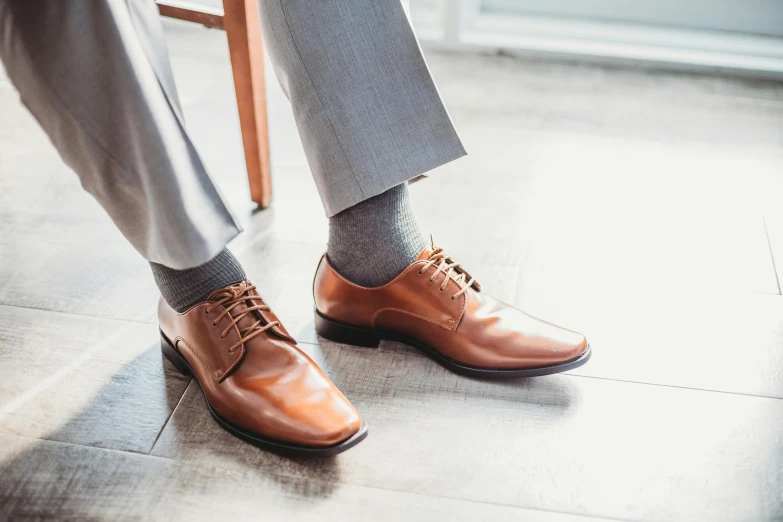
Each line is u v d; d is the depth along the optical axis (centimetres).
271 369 88
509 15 185
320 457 86
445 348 97
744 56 174
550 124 156
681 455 87
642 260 119
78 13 67
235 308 89
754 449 88
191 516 80
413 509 81
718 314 108
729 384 97
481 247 122
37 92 71
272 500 82
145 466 85
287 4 84
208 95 163
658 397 95
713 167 143
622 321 107
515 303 110
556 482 84
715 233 125
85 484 83
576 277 116
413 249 97
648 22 181
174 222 75
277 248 121
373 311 99
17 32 68
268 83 169
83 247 121
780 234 125
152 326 106
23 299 110
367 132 89
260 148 123
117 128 72
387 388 96
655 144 150
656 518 80
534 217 129
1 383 96
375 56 87
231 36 112
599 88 169
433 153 92
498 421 92
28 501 81
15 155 144
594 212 131
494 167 142
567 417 92
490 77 173
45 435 89
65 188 135
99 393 95
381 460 86
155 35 81
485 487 83
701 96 167
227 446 88
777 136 153
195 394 95
